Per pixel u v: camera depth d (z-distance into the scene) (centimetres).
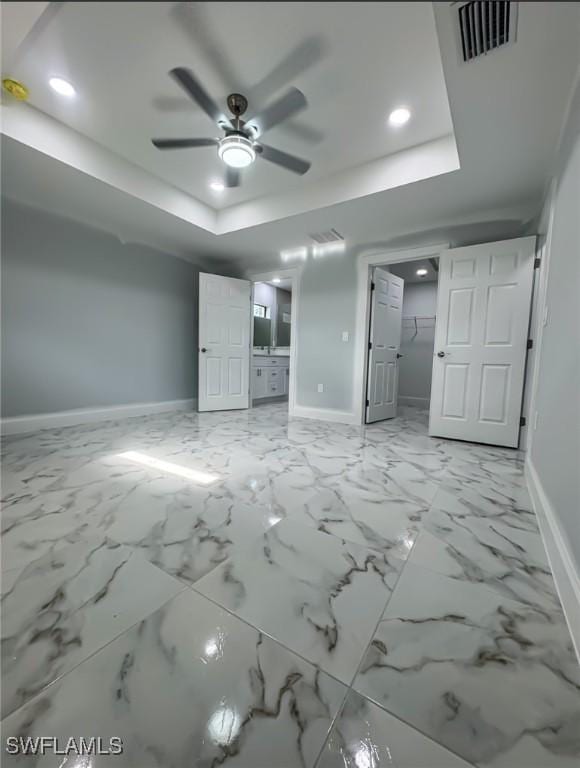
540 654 88
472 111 176
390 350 440
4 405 304
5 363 303
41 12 148
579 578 97
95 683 78
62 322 340
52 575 115
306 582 115
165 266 441
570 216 150
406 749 66
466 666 84
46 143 224
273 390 604
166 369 453
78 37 161
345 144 239
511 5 125
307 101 184
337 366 410
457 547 138
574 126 152
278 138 232
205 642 90
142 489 191
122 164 272
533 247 283
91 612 99
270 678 80
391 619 99
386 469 234
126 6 145
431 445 304
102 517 157
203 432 342
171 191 315
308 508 171
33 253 314
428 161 237
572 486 111
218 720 71
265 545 137
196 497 181
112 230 373
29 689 76
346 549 135
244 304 492
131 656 85
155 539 139
